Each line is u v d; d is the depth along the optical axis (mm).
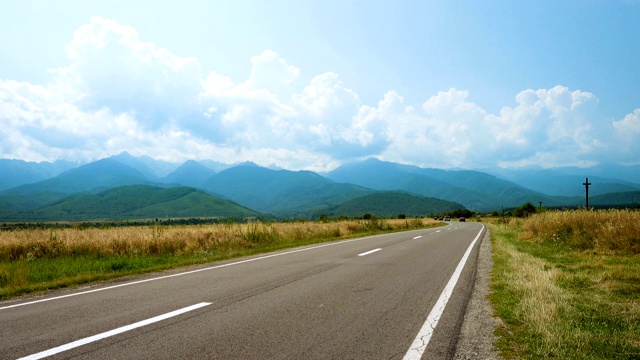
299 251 15398
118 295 7461
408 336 4773
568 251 14000
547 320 5211
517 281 7992
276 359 4031
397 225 40688
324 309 6074
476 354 4203
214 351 4262
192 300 6793
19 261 13352
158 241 16141
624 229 13258
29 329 5219
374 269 10281
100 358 4082
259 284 8211
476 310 6059
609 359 4043
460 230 34781
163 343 4527
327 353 4203
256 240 18953
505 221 50219
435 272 9781
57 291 8336
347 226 30578
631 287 7449
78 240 16234
